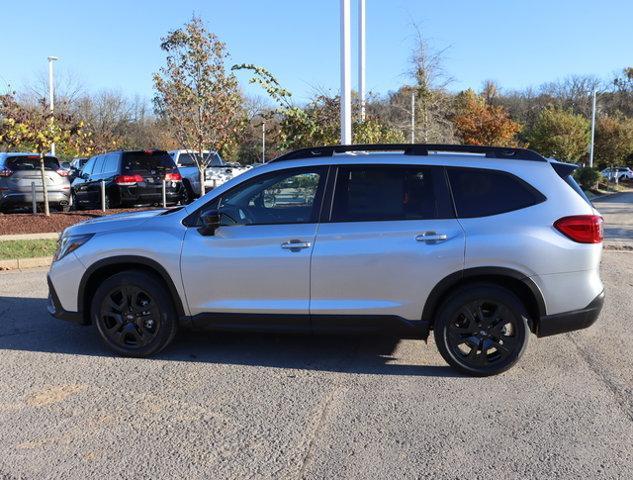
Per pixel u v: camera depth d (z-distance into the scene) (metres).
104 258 5.25
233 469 3.49
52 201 15.72
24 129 13.62
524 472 3.45
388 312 4.90
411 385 4.78
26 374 5.00
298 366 5.23
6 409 4.30
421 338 5.02
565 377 4.95
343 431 3.97
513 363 4.89
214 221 4.95
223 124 16.66
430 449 3.72
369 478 3.39
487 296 4.82
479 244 4.75
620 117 68.19
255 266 5.01
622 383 4.81
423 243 4.81
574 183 5.08
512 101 80.25
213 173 20.75
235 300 5.10
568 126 54.56
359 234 4.89
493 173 4.93
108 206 16.86
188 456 3.64
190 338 6.01
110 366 5.20
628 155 67.38
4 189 15.34
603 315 6.99
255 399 4.50
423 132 25.27
